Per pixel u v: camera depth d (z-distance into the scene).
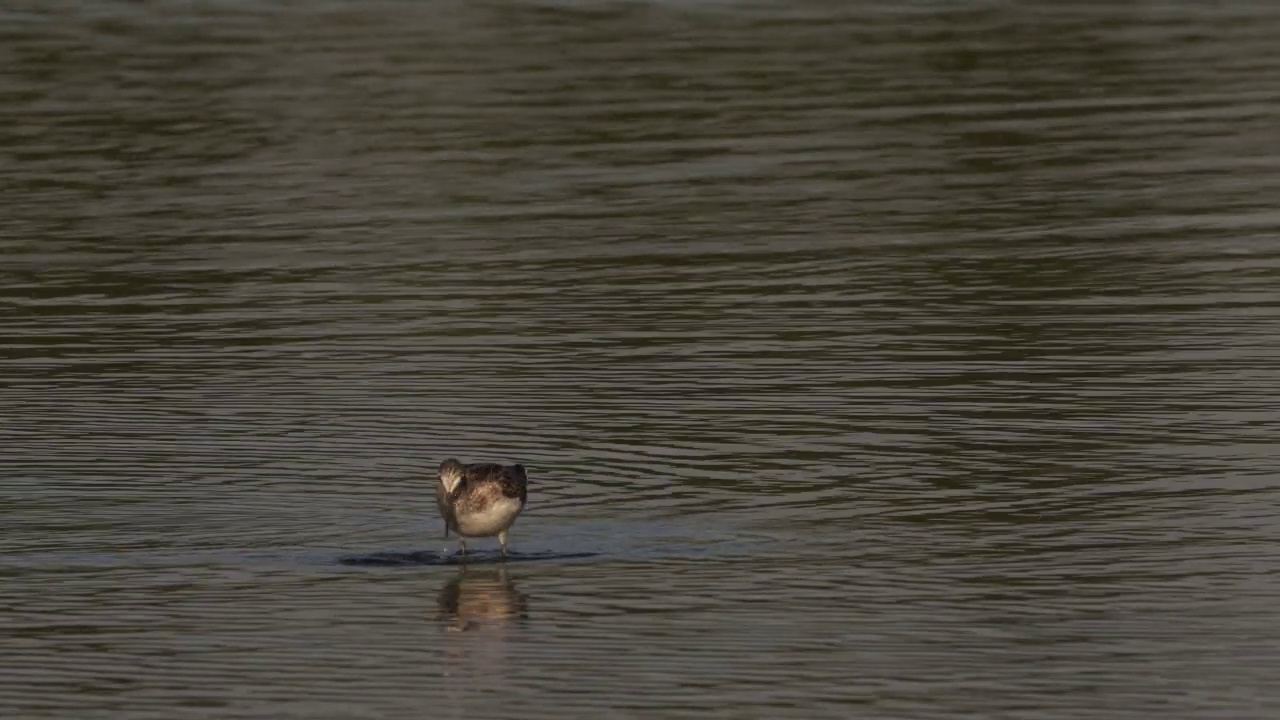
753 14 109.44
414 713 31.11
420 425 46.62
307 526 40.03
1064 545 37.88
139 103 90.00
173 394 49.62
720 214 69.12
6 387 50.53
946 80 91.38
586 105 87.44
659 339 53.84
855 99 87.75
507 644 33.78
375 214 70.38
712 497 41.22
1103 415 45.88
